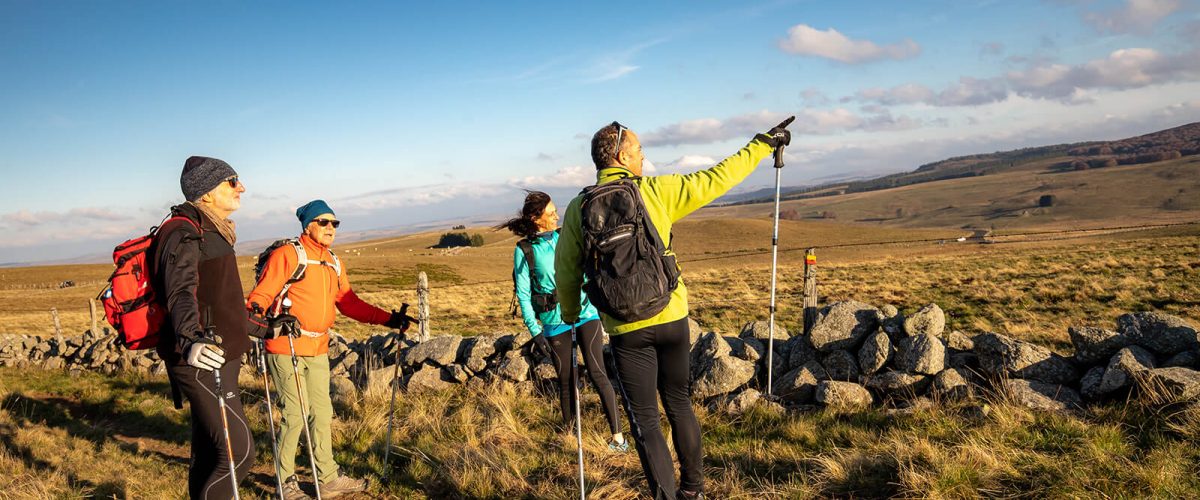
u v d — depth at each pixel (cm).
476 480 387
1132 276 1532
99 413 708
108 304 288
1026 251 3009
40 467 505
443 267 8044
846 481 336
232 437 309
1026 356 436
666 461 275
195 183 299
